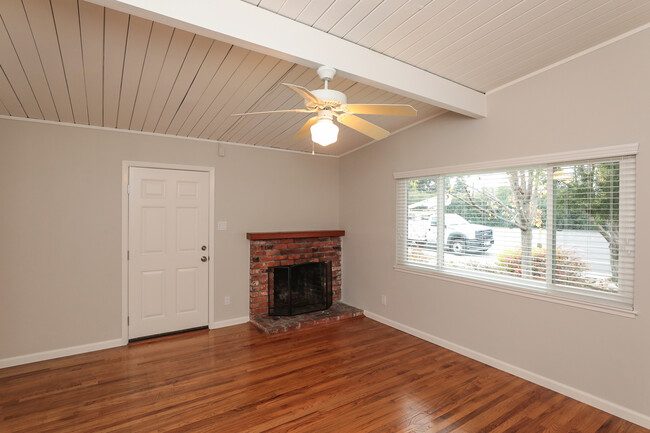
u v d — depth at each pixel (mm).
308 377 2988
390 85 2551
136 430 2260
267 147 4609
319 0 1912
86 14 1907
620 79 2432
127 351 3533
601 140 2520
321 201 5090
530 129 2922
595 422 2381
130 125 3576
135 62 2406
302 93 1945
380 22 2133
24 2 1796
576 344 2670
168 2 1684
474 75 2895
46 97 2846
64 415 2420
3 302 3164
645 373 2336
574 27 2295
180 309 4059
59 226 3393
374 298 4570
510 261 3145
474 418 2414
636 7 2119
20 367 3164
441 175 3762
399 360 3336
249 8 1913
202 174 4168
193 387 2809
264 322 4227
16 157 3201
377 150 4508
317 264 4820
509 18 2158
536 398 2674
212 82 2732
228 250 4344
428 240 3908
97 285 3580
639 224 2369
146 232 3848
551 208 2863
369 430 2273
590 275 2648
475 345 3363
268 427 2299
